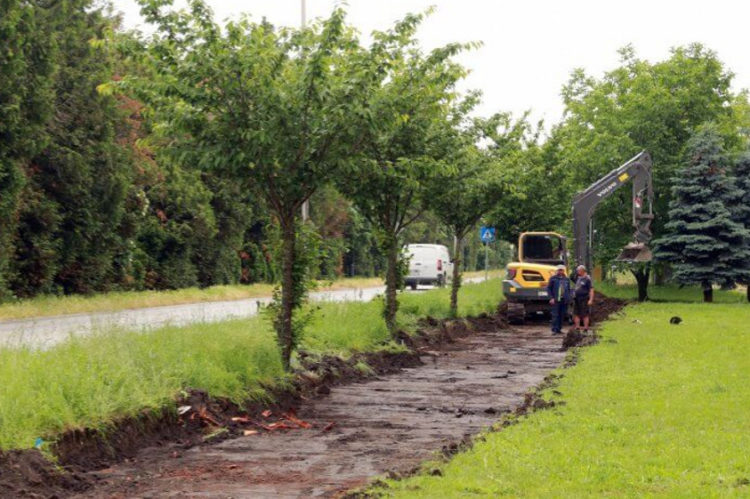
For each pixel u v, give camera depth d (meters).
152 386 11.95
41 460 9.04
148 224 46.97
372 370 18.83
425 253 59.28
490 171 30.52
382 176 17.50
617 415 12.00
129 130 42.03
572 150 46.78
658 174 45.03
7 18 30.50
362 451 10.97
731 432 10.85
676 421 11.54
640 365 17.53
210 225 50.12
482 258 120.06
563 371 17.12
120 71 39.72
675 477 8.59
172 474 9.62
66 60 37.56
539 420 11.62
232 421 12.55
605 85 49.25
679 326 27.08
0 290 32.09
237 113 14.76
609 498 7.77
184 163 15.52
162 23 14.98
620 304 40.62
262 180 15.52
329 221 66.81
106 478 9.41
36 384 10.57
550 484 8.30
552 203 45.47
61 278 39.00
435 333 26.09
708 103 46.31
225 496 8.58
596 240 45.22
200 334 15.45
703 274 42.28
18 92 31.69
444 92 20.41
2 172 30.83
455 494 7.98
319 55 14.49
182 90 14.73
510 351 23.86
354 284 63.38
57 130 36.28
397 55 15.89
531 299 33.25
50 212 35.12
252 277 61.03
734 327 26.66
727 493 7.87
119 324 14.88
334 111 14.56
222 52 14.58
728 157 43.38
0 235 31.83
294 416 13.77
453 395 15.99
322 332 20.00
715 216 42.19
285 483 9.17
